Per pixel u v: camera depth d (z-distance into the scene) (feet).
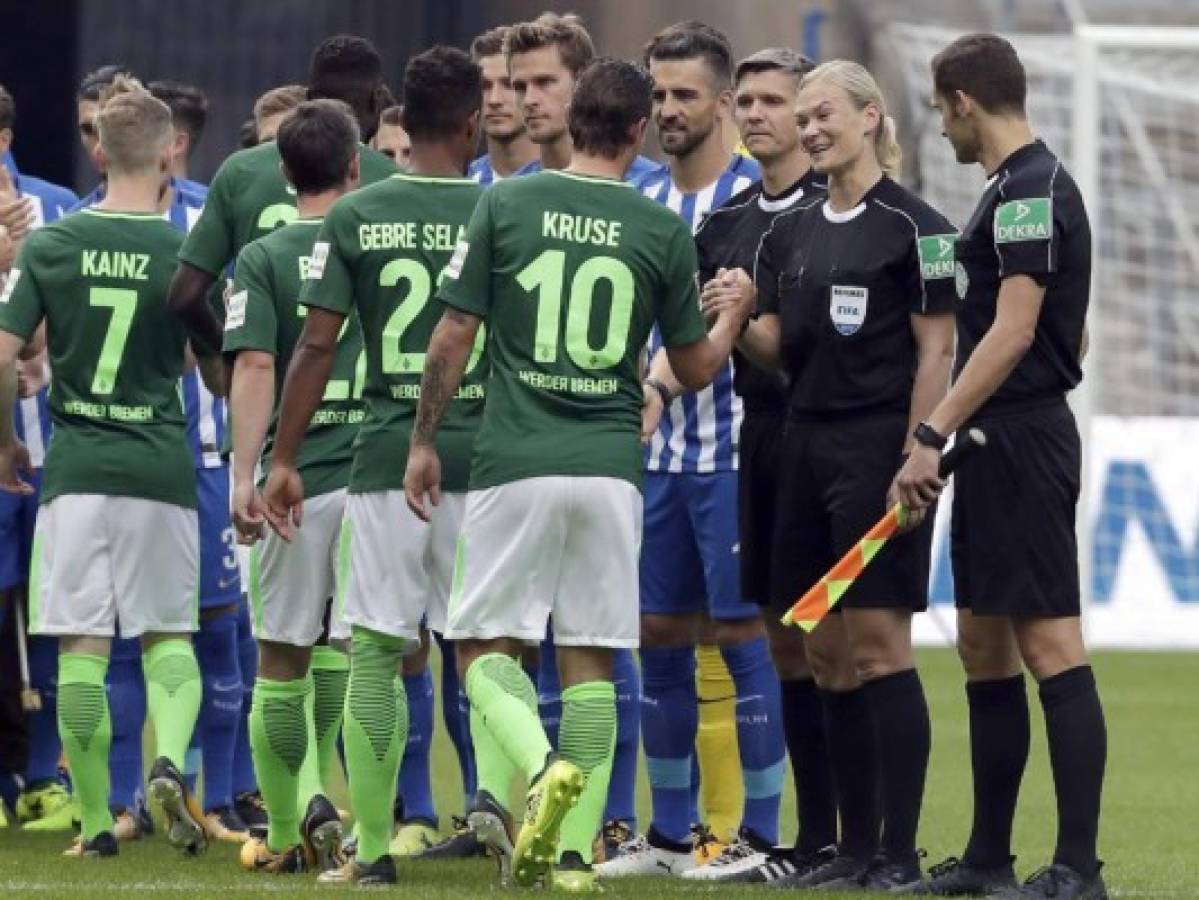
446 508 88.84
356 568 87.71
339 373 93.15
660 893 85.56
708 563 100.01
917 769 87.81
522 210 83.20
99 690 97.55
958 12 294.87
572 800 76.59
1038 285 82.89
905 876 88.02
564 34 103.50
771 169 96.07
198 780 131.23
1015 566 83.76
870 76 89.86
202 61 225.15
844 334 88.12
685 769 99.81
